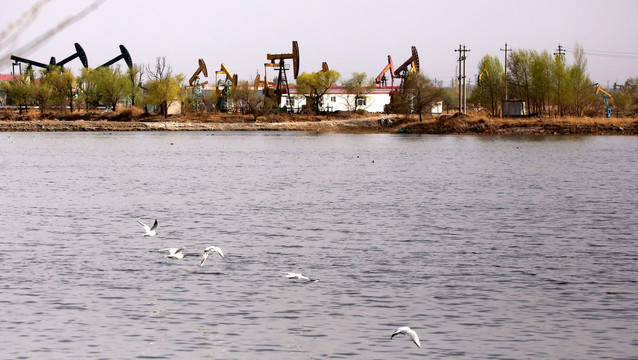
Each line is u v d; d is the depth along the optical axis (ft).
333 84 627.05
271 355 68.54
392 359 67.77
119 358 67.67
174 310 80.18
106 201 163.84
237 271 96.32
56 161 281.95
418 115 563.48
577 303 83.05
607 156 296.51
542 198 168.45
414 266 99.30
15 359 67.10
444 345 70.79
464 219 137.69
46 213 144.77
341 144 395.14
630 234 122.21
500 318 78.18
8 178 214.90
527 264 100.58
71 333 73.36
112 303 82.43
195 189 188.44
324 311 80.18
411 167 254.88
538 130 454.40
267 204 158.92
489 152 325.01
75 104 642.63
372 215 142.72
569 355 68.64
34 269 96.84
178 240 117.08
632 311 80.28
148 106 648.79
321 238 118.73
